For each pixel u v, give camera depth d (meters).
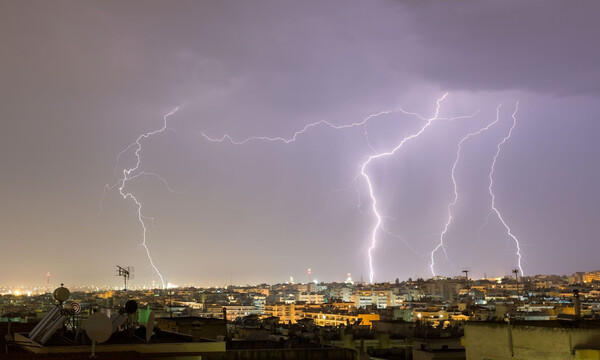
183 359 21.27
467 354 25.30
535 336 23.48
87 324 17.89
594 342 22.36
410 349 52.50
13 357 17.45
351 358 23.59
